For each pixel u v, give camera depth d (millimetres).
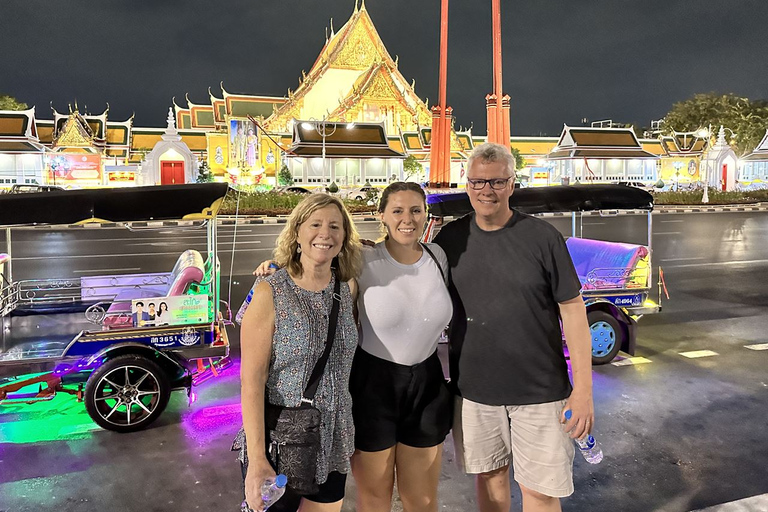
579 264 8109
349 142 46750
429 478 2926
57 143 47781
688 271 13453
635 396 5758
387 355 2764
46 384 5664
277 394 2443
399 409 2818
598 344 6648
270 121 57344
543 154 66625
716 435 4836
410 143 56688
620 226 24125
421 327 2732
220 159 51031
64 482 4129
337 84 65250
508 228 2832
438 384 2912
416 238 2746
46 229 23453
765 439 4750
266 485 2312
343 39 64938
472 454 2980
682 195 38750
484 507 3160
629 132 55188
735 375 6387
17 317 6359
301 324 2408
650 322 8852
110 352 5004
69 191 4965
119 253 16531
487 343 2840
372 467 2830
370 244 2941
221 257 15727
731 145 72125
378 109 59688
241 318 2605
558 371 2865
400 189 2732
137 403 5004
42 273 13211
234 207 30594
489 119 20688
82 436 4914
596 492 3932
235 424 5168
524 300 2779
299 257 2533
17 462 4434
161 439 4859
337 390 2545
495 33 20344
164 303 5199
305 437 2379
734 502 3639
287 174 45250
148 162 44719
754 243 18516
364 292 2732
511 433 2961
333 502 2619
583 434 2730
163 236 21281
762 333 8180
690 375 6391
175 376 5168
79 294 7340
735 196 40438
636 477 4133
